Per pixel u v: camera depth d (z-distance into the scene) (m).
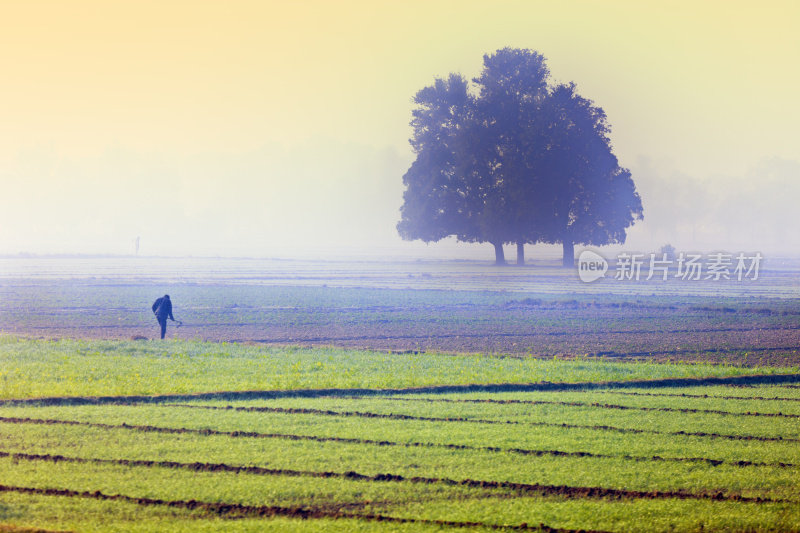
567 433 55.78
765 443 53.75
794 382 79.81
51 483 43.19
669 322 138.38
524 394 71.06
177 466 46.69
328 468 46.81
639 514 40.03
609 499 42.38
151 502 40.62
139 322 134.75
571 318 144.62
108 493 41.97
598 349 105.62
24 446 50.31
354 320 140.38
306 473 45.84
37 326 127.56
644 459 49.38
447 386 72.88
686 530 38.09
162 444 51.38
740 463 48.66
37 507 39.53
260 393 68.31
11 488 42.12
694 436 55.28
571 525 38.62
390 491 42.97
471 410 63.19
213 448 50.62
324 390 70.06
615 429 57.25
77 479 43.94
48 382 71.31
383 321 139.00
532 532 37.72
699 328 129.75
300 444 51.97
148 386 70.25
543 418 60.59
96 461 47.47
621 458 49.50
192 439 52.81
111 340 105.38
